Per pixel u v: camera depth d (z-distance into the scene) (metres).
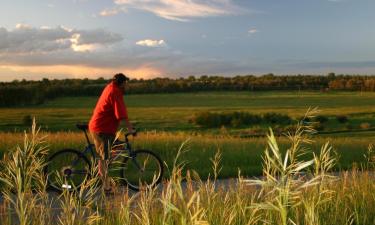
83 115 93.81
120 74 7.95
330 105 126.25
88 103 117.56
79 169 7.89
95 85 135.25
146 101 134.12
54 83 128.62
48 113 95.19
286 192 2.25
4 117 86.25
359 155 15.66
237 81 173.75
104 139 7.88
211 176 10.54
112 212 4.04
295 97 149.25
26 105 110.44
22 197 2.65
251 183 2.32
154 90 159.75
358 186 5.77
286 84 173.38
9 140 14.82
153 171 8.26
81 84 137.25
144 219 2.90
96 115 7.89
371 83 170.75
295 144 3.02
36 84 117.56
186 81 171.12
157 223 3.22
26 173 2.72
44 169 7.67
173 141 15.98
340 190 5.41
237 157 13.52
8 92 108.31
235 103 132.50
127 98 142.00
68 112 98.44
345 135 70.38
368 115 100.94
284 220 2.24
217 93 160.62
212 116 86.69
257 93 162.75
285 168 2.28
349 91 170.12
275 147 2.30
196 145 15.69
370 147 7.65
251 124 86.81
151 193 2.97
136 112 104.75
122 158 8.12
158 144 15.04
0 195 5.25
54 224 3.78
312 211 2.67
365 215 4.90
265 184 2.29
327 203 4.66
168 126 84.44
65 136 16.14
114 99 7.83
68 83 137.38
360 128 82.69
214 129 82.50
